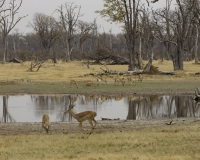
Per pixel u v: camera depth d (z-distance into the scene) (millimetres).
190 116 44094
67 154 21969
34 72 101938
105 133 30344
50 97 60625
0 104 52938
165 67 126875
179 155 21625
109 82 79688
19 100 57156
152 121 38875
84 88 69875
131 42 105812
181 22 117062
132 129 33812
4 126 36188
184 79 84938
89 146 24453
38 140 26875
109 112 46375
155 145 24500
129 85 74000
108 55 124625
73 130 33531
